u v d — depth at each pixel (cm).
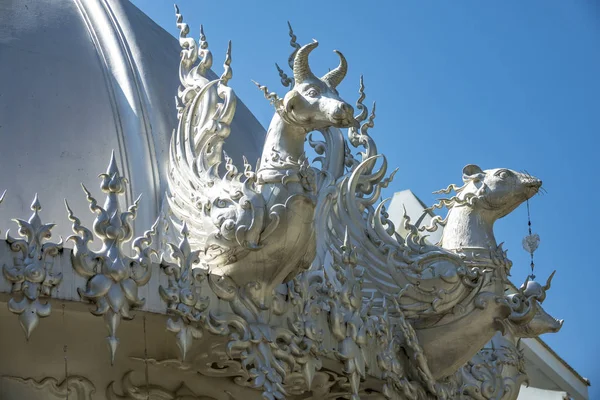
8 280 1595
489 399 2228
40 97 2112
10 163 1997
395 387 1991
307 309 1820
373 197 2147
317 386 1947
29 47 2208
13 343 1780
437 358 2098
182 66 2045
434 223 2183
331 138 2208
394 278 2062
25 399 1800
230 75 1995
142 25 2450
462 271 2084
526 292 2108
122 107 2170
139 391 1858
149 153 2089
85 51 2267
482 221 2167
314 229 1783
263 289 1766
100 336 1795
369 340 1917
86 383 1836
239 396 1906
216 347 1781
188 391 1892
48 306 1609
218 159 1936
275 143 1766
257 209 1730
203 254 1772
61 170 2014
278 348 1767
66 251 1638
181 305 1694
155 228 1709
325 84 1741
